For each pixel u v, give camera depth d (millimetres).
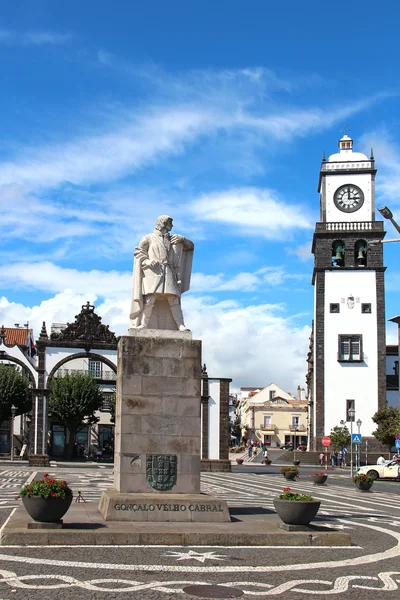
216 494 26125
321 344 66062
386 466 45531
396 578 10906
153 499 14461
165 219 16703
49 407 61625
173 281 16422
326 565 11703
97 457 69375
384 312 65938
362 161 68250
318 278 67125
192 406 15484
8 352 54094
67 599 8789
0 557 11289
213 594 9328
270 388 132500
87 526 13430
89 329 55344
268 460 66438
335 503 24625
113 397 75938
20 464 52312
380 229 66688
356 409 64750
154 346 15539
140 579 10031
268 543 13391
